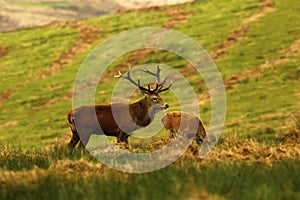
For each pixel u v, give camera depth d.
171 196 37.84
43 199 38.38
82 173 48.41
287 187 39.66
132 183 42.62
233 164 50.97
